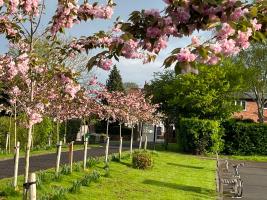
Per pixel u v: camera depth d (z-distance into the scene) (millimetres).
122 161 20219
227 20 4000
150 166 18953
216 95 34594
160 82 38594
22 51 8172
